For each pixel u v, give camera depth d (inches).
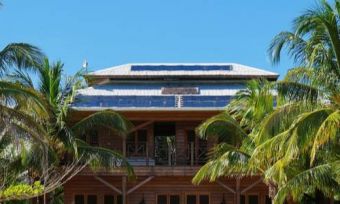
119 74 1520.7
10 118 839.1
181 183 1371.8
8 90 840.3
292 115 848.9
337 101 824.3
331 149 864.3
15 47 944.3
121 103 1338.6
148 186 1370.6
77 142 1179.9
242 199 1373.0
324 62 816.9
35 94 871.1
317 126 790.5
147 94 1443.2
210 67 1582.2
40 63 983.6
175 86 1505.9
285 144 818.2
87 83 1363.2
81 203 1368.1
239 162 1051.9
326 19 808.3
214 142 1379.2
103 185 1370.6
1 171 990.4
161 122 1411.2
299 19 828.6
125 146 1317.7
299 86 839.1
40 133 870.4
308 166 968.3
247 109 1109.1
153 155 1391.5
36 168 1059.3
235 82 1525.6
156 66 1590.8
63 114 1146.0
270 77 1509.6
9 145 982.4
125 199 1286.9
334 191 896.9
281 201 903.7
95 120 1182.9
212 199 1365.7
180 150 1380.4
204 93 1441.9
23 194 751.7
